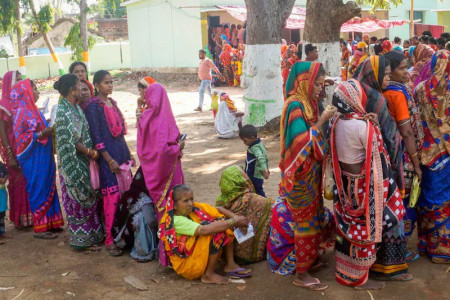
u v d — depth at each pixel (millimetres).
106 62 31781
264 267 4789
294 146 3967
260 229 4840
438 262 4641
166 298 4328
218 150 9680
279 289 4363
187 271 4543
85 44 28688
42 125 5719
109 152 5266
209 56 22375
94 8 29516
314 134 3947
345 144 3982
